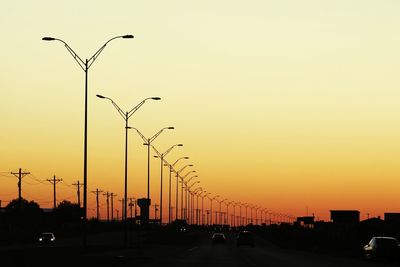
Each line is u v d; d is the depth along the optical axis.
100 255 71.19
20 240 138.00
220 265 58.06
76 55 62.62
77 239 153.88
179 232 186.88
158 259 68.06
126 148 90.25
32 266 50.59
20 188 137.88
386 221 153.38
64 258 62.62
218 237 133.38
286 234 179.00
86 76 63.47
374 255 68.94
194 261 64.62
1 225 167.38
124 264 59.12
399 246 69.50
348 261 68.38
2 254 67.81
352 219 187.62
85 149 65.12
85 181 66.81
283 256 78.69
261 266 56.84
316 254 86.38
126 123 88.81
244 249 103.62
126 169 91.50
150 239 144.88
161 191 123.94
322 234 158.00
